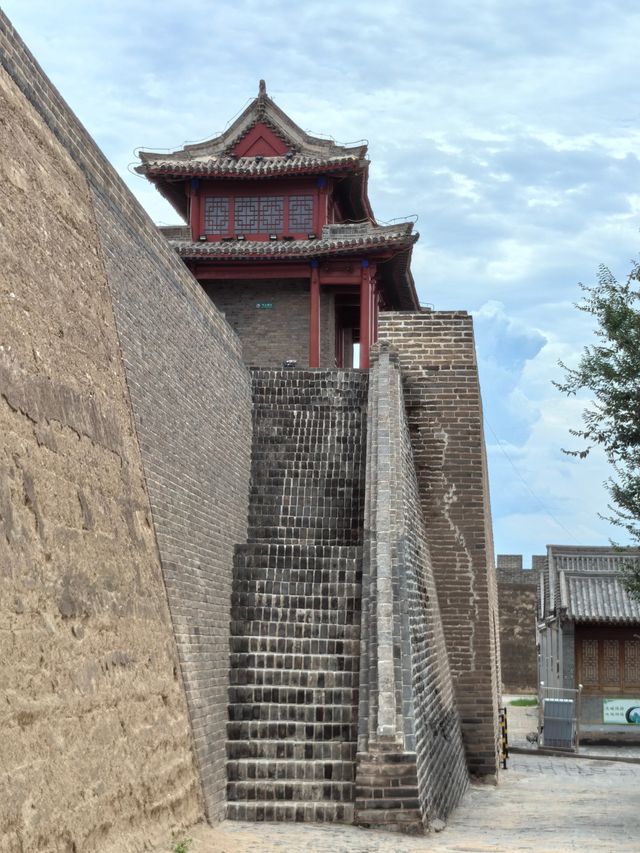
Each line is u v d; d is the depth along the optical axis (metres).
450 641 18.91
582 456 15.27
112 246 11.75
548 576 35.03
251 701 14.20
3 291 8.35
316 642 15.04
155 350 12.97
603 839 12.27
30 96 9.83
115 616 9.77
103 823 8.55
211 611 14.31
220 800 12.55
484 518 19.66
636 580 15.90
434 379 19.72
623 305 15.06
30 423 8.47
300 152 27.92
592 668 31.12
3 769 6.91
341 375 19.66
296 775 13.17
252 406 19.28
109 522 10.07
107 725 9.05
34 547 8.09
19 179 9.20
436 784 13.88
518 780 20.30
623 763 25.47
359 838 11.66
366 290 26.84
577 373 15.16
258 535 17.44
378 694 13.23
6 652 7.28
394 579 15.02
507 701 46.62
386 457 16.95
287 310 27.58
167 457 12.95
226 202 28.02
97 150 11.64
